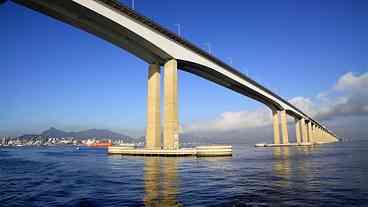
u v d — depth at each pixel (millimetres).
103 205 10688
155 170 24453
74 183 17375
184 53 58906
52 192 14141
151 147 53156
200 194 12531
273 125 127125
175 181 17141
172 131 52812
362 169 23250
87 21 44656
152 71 56531
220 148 48875
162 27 52281
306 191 12891
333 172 21109
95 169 26844
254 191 13055
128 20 46781
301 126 152125
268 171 22547
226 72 76375
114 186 15469
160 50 52906
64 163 37188
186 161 36344
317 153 55312
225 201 10953
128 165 30703
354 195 11836
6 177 21906
